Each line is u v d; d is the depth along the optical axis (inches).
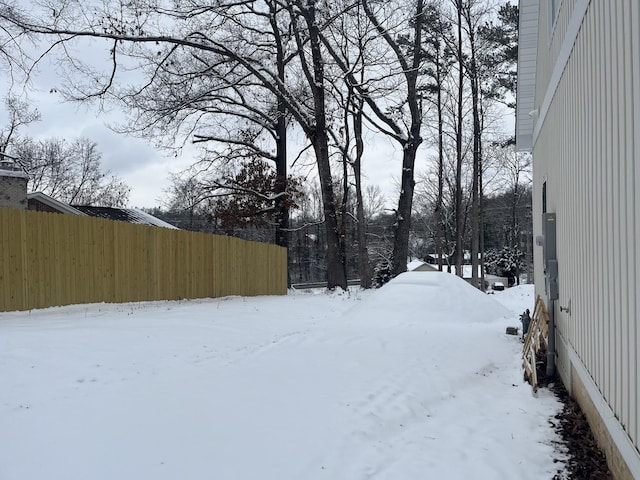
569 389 255.1
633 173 133.9
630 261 138.6
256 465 165.5
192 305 511.2
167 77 850.8
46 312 387.9
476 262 1215.6
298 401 225.1
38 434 175.3
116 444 171.6
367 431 199.8
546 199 353.7
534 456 185.5
